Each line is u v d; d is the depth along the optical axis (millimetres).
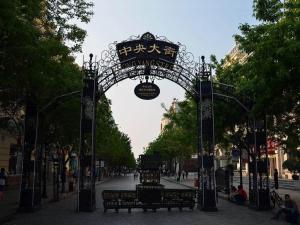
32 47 14109
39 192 22766
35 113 22062
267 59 15242
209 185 22344
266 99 17188
